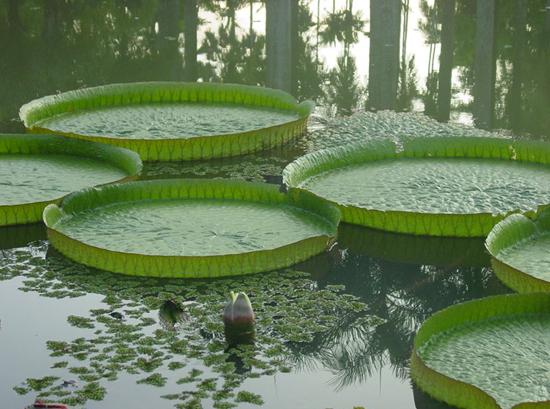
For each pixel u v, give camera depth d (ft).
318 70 54.19
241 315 24.71
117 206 31.99
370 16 58.03
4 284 27.68
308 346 24.45
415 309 26.68
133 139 37.83
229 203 32.50
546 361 22.57
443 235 31.12
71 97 43.14
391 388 22.50
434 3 66.03
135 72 53.21
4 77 51.47
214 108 44.27
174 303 26.35
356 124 43.50
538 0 62.59
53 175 35.04
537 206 31.99
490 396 20.39
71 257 29.12
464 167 36.19
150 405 21.44
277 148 40.11
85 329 25.04
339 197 32.96
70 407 21.30
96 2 65.36
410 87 51.16
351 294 27.50
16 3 63.10
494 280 28.63
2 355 23.71
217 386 22.33
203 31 60.90
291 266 28.96
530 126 44.09
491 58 54.49
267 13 58.34
